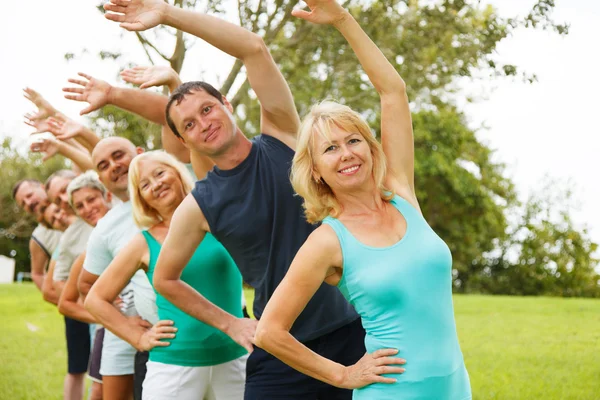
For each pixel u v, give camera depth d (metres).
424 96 11.80
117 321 3.59
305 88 12.88
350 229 2.52
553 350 6.78
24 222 35.16
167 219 3.64
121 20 3.05
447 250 2.52
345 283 2.51
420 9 10.50
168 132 4.20
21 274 32.81
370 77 2.88
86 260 4.25
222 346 3.51
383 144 2.86
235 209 3.12
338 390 3.14
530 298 13.34
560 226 28.17
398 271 2.43
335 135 2.54
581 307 10.39
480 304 11.47
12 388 6.52
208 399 3.61
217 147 3.06
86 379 7.20
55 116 5.38
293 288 2.48
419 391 2.40
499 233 28.31
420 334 2.42
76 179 5.04
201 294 3.49
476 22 10.38
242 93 10.06
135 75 4.03
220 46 3.17
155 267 3.32
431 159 25.52
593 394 5.26
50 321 11.05
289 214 3.11
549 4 8.70
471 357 6.68
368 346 2.52
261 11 9.98
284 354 2.49
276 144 3.21
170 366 3.48
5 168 35.06
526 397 5.31
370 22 10.68
